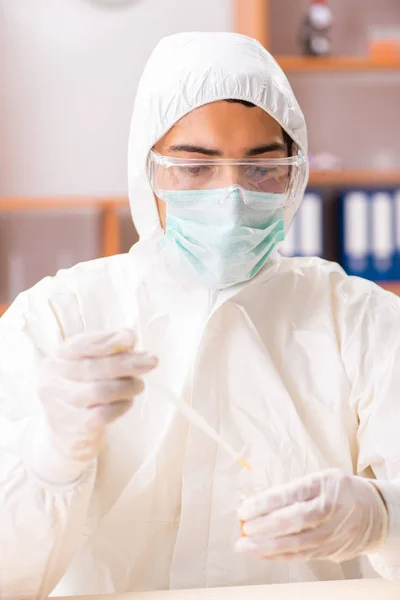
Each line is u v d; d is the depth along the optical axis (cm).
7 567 100
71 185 307
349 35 318
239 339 130
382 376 128
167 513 125
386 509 103
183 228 129
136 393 94
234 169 128
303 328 135
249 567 122
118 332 96
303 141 139
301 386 131
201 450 125
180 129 131
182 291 133
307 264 144
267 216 131
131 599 96
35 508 99
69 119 307
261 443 126
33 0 304
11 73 304
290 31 314
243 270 130
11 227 304
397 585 100
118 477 125
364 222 293
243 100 129
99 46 307
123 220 310
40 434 101
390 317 136
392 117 321
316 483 99
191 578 122
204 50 134
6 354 120
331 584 100
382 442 122
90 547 123
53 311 128
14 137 304
